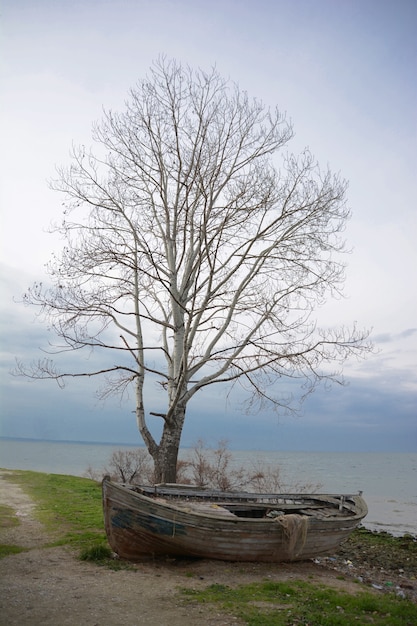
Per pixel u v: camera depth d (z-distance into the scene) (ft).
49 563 32.45
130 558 34.27
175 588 28.58
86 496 62.34
